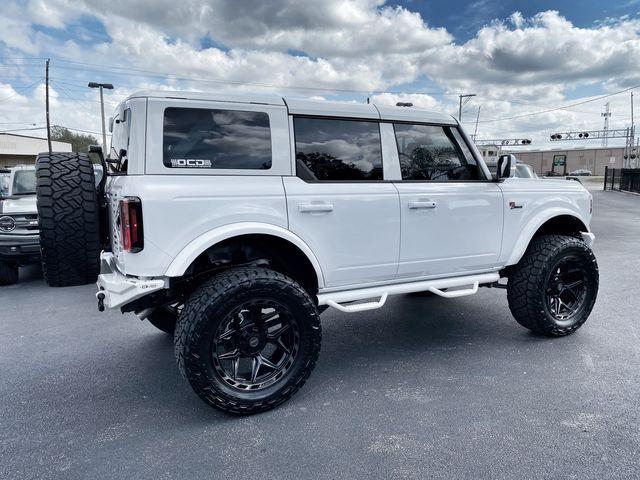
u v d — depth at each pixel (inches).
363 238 120.8
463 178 140.5
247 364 120.1
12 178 300.8
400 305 195.6
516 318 152.0
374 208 121.0
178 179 101.0
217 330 100.1
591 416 103.5
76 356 147.3
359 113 122.4
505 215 142.9
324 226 115.0
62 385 126.2
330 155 119.0
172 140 101.7
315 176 116.8
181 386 124.8
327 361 139.2
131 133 99.5
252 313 107.0
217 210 102.5
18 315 195.8
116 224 108.7
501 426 100.3
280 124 112.2
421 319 176.9
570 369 128.0
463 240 136.4
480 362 134.7
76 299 222.4
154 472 87.5
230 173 106.3
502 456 89.8
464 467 86.7
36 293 236.7
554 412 105.6
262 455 92.1
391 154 127.5
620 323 165.8
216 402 102.5
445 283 136.9
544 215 149.7
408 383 122.8
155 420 106.8
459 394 115.6
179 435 100.1
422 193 128.6
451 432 98.7
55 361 143.3
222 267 116.5
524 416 104.2
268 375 110.4
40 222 110.7
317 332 110.8
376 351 146.3
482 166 143.1
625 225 489.7
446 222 132.6
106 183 129.3
